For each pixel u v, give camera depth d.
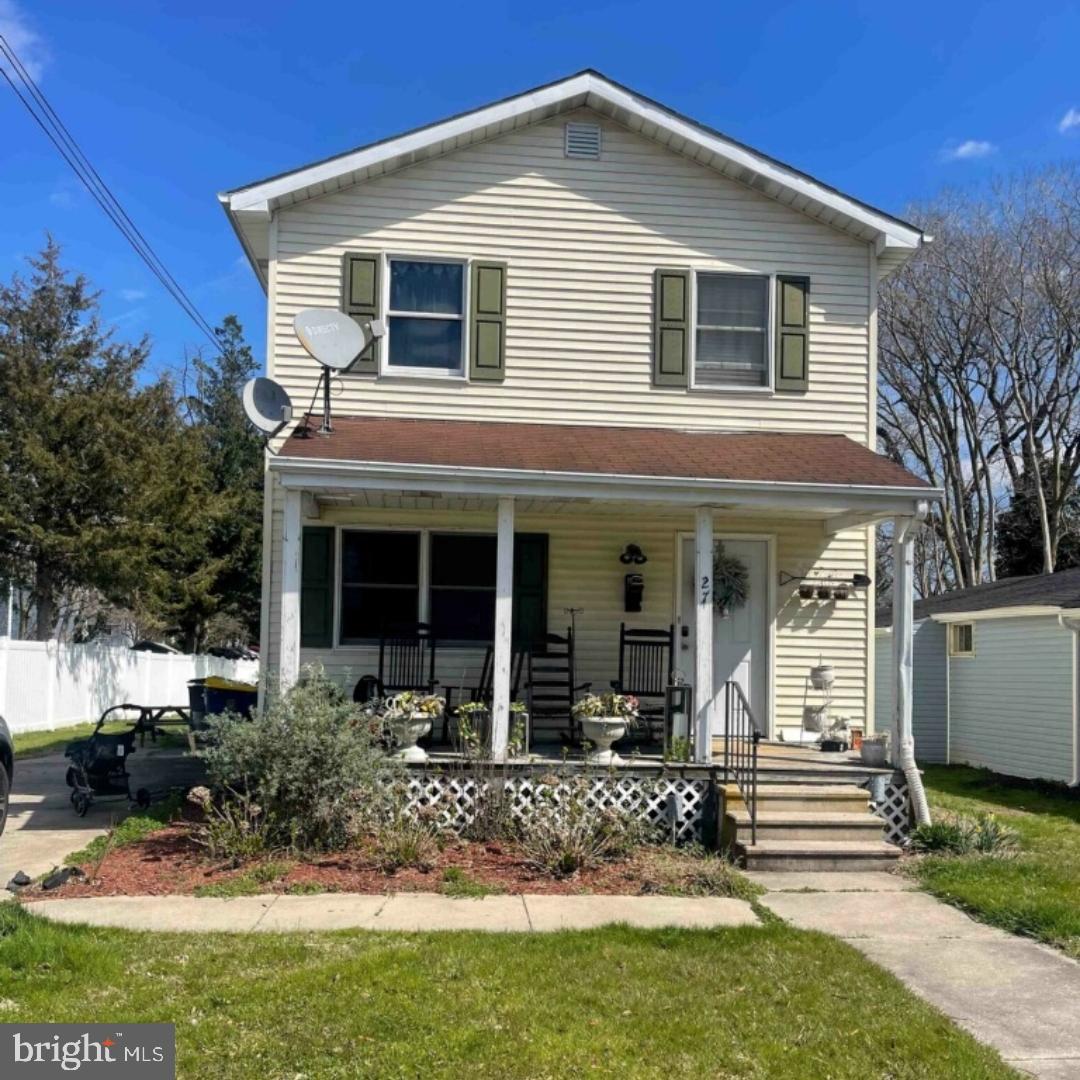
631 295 10.91
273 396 9.30
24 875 6.93
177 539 23.70
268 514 10.52
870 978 5.09
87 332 23.45
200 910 6.22
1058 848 8.82
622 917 6.21
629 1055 4.07
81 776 9.57
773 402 10.98
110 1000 4.54
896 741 8.92
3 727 8.36
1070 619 13.32
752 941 5.68
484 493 8.61
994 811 11.51
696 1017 4.49
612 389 10.83
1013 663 15.26
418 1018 4.39
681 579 10.88
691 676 10.74
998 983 5.13
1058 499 27.81
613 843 7.73
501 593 8.68
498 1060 3.99
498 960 5.19
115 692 21.23
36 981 4.76
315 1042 4.12
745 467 9.13
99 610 27.28
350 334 9.56
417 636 10.33
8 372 21.36
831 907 6.63
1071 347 27.09
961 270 27.95
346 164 10.44
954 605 17.80
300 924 5.93
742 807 8.33
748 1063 4.02
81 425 21.20
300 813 7.68
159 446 23.22
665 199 10.99
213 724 8.00
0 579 21.66
